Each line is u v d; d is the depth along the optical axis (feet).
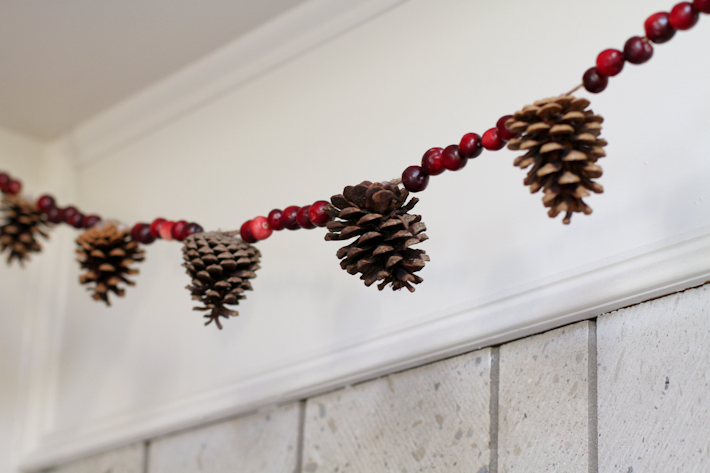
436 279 3.75
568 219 2.89
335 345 3.92
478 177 3.76
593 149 2.85
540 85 3.68
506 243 3.62
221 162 4.56
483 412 3.53
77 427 4.70
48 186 5.45
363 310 3.90
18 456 4.89
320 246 4.10
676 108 3.39
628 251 3.34
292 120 4.36
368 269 3.03
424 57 4.02
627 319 3.35
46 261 5.31
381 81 4.12
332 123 4.22
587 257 3.43
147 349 4.55
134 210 4.92
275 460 4.00
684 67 3.41
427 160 3.05
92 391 4.74
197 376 4.33
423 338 3.68
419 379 3.73
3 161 5.37
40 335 5.12
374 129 4.08
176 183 4.73
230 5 4.35
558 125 2.82
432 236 3.80
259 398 4.05
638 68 3.50
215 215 4.49
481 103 3.81
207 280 3.27
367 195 2.98
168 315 4.52
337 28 4.29
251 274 3.28
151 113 4.96
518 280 3.55
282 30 4.42
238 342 4.24
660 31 2.87
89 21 4.44
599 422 3.31
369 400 3.83
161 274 4.61
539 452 3.38
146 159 4.97
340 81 4.25
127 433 4.44
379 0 4.18
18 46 4.58
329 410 3.92
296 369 3.98
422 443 3.64
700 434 3.14
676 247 3.24
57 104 5.12
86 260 3.75
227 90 4.62
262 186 4.36
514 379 3.51
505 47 3.81
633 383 3.29
